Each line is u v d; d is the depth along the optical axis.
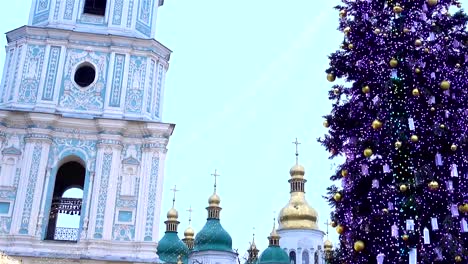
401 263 15.08
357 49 17.00
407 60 16.12
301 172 71.31
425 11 16.73
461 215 14.98
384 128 15.74
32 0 39.12
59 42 36.66
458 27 16.83
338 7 17.97
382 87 16.20
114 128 34.59
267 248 62.94
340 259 16.70
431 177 14.98
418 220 15.04
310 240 66.56
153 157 34.62
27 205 32.44
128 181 33.91
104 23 38.00
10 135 34.00
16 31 36.88
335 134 17.41
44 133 34.00
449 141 15.34
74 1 38.31
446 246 14.54
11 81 35.88
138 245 32.22
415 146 15.43
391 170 15.74
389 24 17.00
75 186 37.41
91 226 32.31
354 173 16.42
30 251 31.08
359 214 16.23
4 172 33.09
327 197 17.39
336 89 17.69
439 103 15.76
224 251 59.53
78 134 34.59
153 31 39.34
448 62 16.39
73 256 31.16
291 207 68.88
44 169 33.44
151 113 36.28
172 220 62.53
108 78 36.22
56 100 35.22
